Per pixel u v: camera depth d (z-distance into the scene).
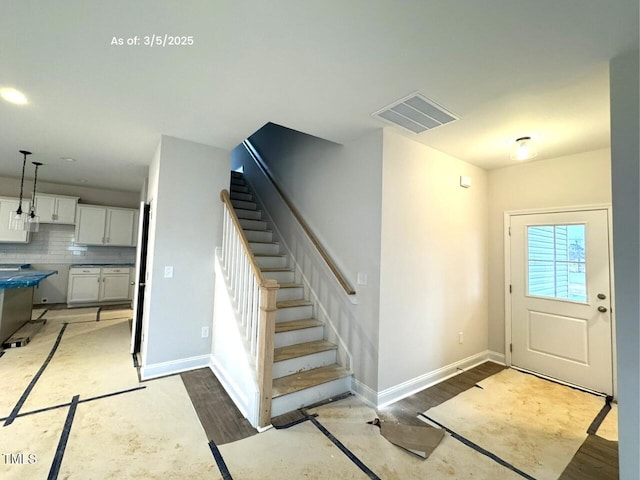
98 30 1.52
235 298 2.85
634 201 1.54
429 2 1.29
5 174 4.89
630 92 1.57
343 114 2.39
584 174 3.13
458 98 2.11
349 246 2.94
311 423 2.27
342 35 1.51
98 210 5.93
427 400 2.70
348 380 2.81
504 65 1.73
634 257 1.53
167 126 2.76
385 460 1.89
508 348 3.61
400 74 1.84
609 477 1.80
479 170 3.74
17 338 3.73
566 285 3.22
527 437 2.18
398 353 2.73
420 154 2.97
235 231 2.93
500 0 1.27
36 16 1.43
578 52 1.60
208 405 2.46
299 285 3.56
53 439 1.96
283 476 1.73
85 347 3.66
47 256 5.78
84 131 2.90
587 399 2.79
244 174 5.50
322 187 3.36
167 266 3.02
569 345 3.17
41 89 2.12
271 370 2.21
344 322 2.93
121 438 2.00
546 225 3.38
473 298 3.59
